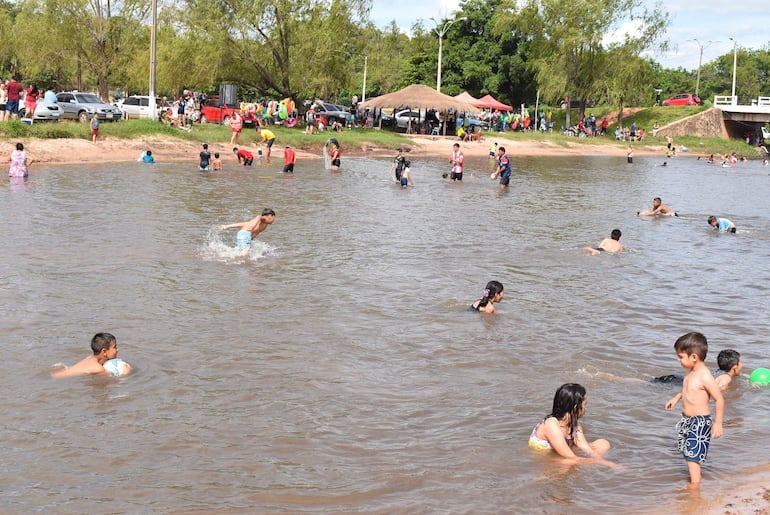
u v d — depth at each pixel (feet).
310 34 165.78
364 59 226.38
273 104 164.76
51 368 31.50
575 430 26.05
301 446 25.45
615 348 36.55
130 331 36.40
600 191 106.63
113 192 79.46
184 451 24.85
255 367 32.48
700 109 258.78
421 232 65.10
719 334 39.24
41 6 172.96
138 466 23.77
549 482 23.52
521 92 264.31
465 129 201.77
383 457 24.86
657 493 22.95
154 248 54.13
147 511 21.25
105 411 27.63
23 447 24.75
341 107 196.65
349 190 91.56
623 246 62.08
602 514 21.68
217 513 21.25
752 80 394.93
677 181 129.29
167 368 31.99
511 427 27.45
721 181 132.26
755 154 237.86
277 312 40.37
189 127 141.49
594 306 43.78
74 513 21.03
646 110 264.72
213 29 162.61
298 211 73.51
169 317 38.78
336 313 40.57
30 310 38.93
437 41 274.36
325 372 32.19
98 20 173.47
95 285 44.06
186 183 90.22
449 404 29.35
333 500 22.12
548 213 80.23
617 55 230.27
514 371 33.12
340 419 27.66
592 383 31.96
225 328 37.42
